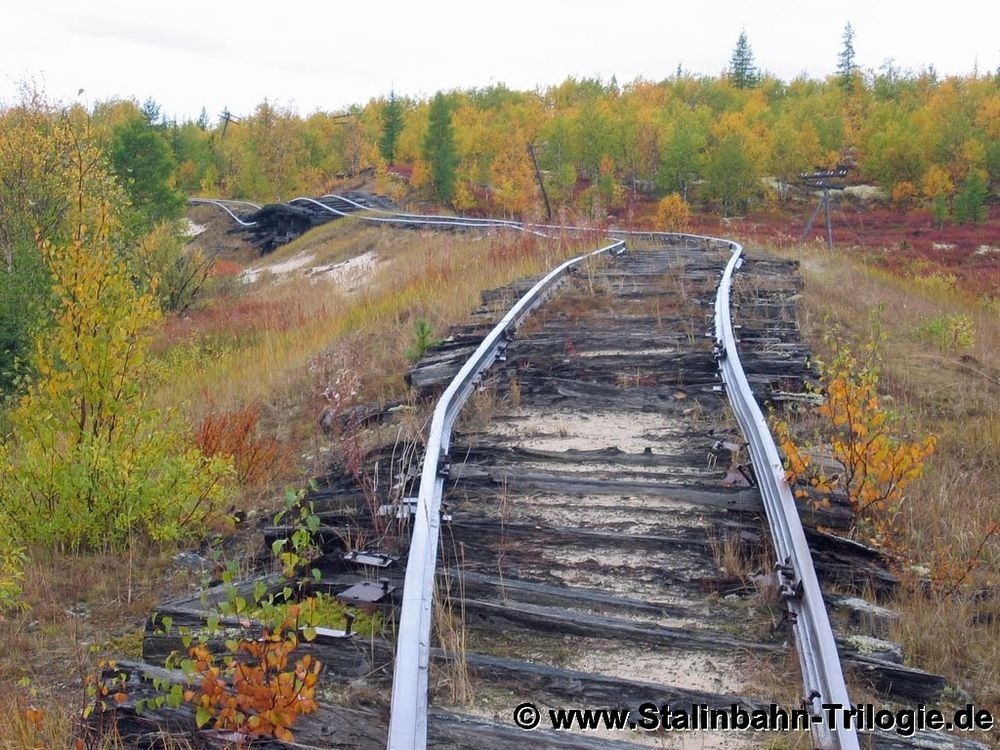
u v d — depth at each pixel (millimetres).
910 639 4328
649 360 8414
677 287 11828
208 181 75250
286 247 40000
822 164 74500
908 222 59375
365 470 6227
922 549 5371
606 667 4055
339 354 9820
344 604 4605
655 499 5629
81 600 5316
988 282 28109
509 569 4898
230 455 7023
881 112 83625
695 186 73938
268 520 6160
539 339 9391
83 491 5938
